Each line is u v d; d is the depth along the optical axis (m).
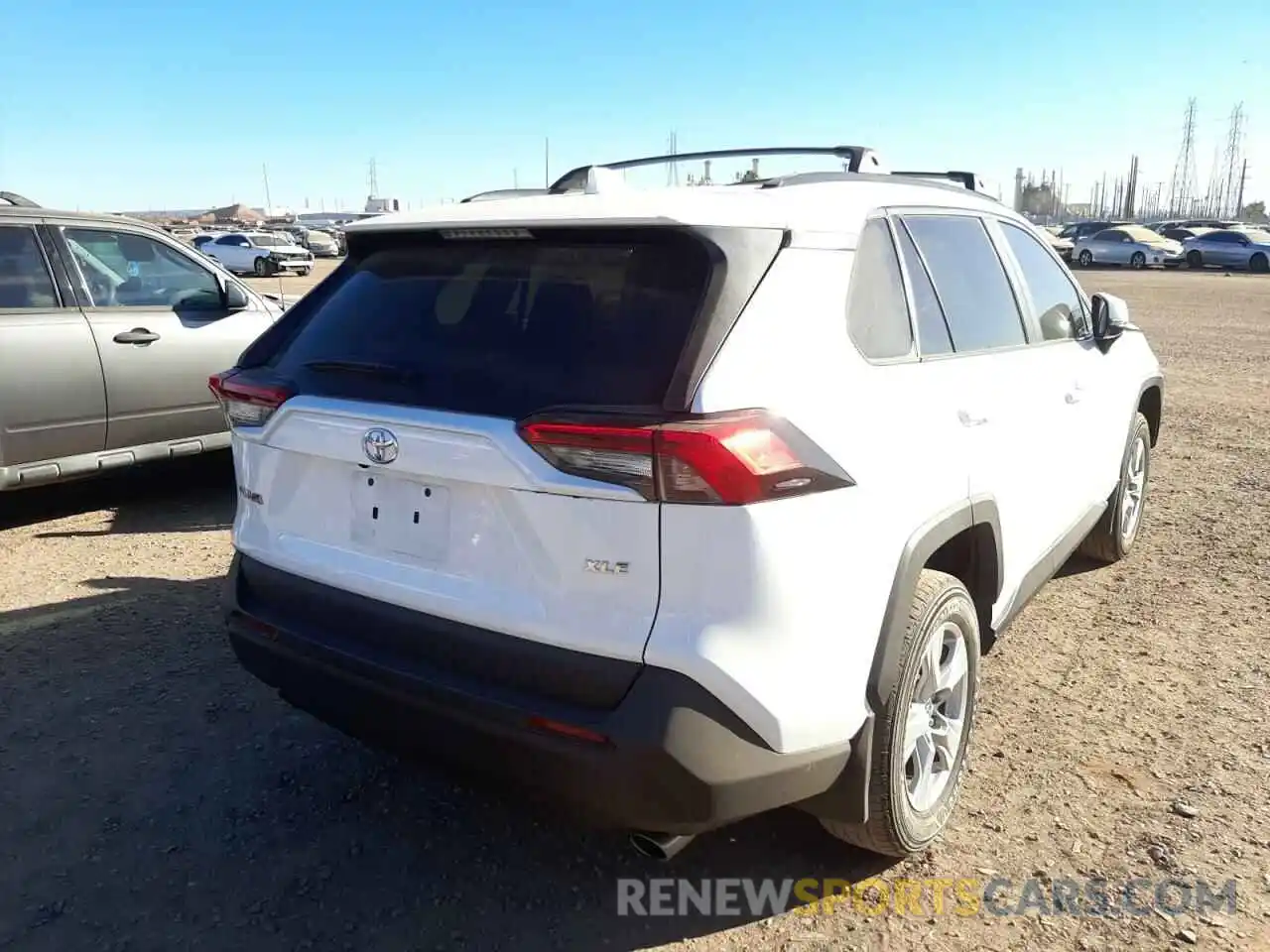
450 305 2.76
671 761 2.27
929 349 3.12
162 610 4.91
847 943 2.69
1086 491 4.57
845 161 3.57
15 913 2.79
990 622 3.47
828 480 2.44
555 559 2.37
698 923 2.78
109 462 6.25
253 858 3.05
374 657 2.67
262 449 2.99
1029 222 4.38
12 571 5.45
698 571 2.27
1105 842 3.07
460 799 3.36
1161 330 17.33
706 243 2.42
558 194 3.11
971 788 3.36
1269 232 41.00
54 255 6.05
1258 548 5.74
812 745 2.45
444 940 2.71
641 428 2.24
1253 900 2.80
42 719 3.85
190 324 6.61
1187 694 4.00
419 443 2.53
